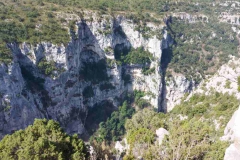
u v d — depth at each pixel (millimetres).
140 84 127562
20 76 84000
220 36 147500
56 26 98188
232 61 67625
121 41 122438
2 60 77812
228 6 160750
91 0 129250
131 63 123375
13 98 79500
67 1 120500
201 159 29031
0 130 77062
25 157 29078
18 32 89562
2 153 30469
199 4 156750
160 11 140250
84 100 112250
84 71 113688
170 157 28438
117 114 115375
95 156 34000
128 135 50156
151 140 37156
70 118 103750
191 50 141250
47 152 30031
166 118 64188
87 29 109625
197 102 65688
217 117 47844
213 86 66625
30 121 85062
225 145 30281
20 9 102812
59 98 96938
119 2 137000
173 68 132250
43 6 110688
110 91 120000
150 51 125500
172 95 130125
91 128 110500
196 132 33375
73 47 99688
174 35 140750
